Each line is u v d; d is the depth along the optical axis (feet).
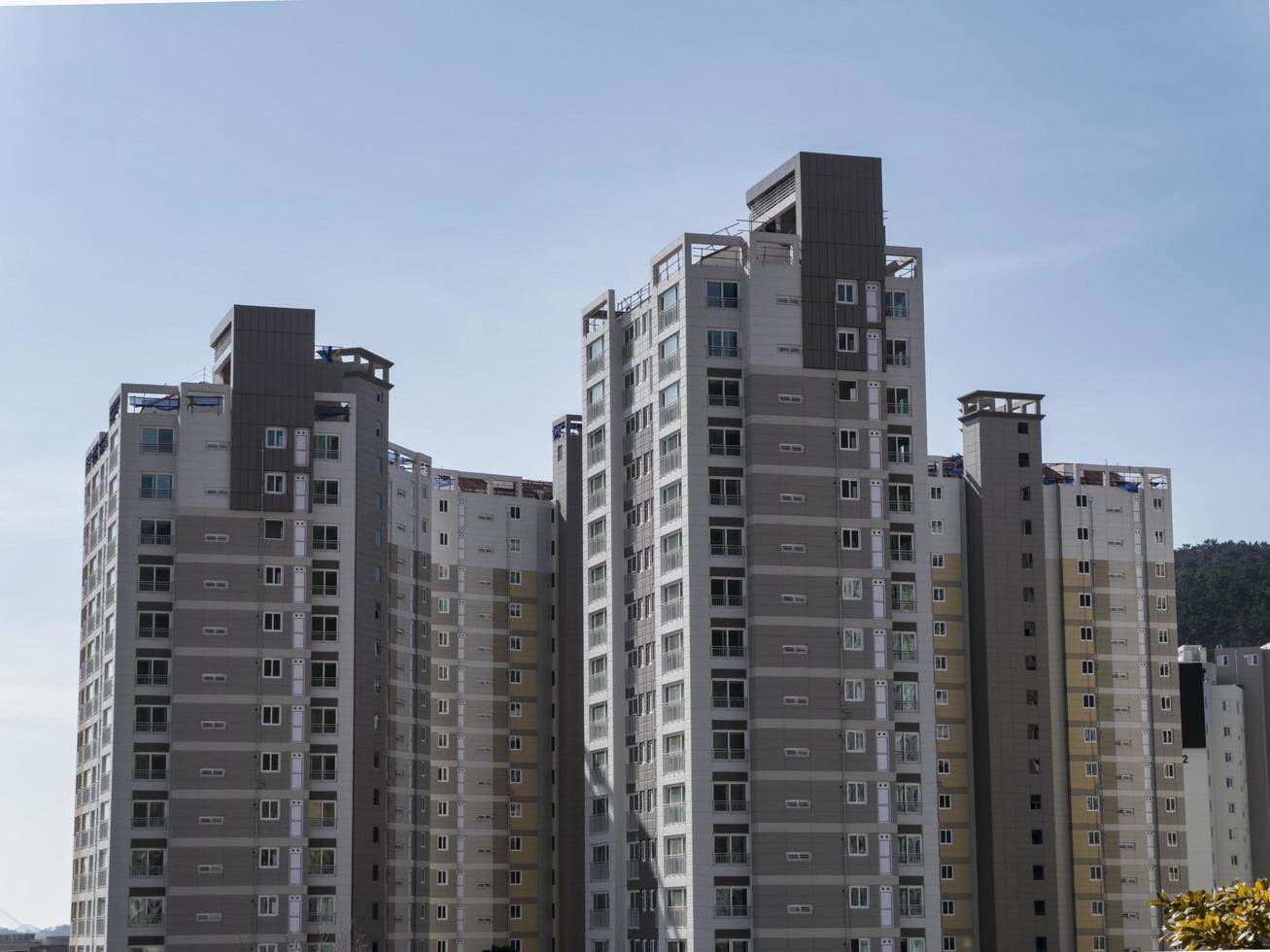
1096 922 580.71
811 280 409.90
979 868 547.08
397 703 502.38
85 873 451.53
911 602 405.18
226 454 444.96
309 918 430.61
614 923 411.13
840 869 386.32
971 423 573.74
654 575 413.18
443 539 568.00
